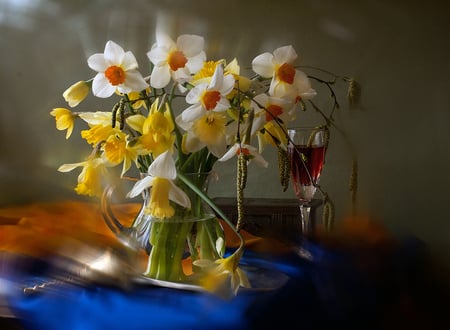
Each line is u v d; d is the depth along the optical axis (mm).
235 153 865
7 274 952
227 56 2086
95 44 2105
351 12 2059
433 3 2039
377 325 859
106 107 2092
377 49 2064
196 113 866
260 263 1029
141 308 831
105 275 931
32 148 2154
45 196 2158
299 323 828
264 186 2084
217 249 926
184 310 827
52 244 1123
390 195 2109
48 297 868
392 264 1089
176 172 879
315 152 1124
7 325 826
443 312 909
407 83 2066
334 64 2078
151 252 912
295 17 2064
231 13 2068
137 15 2082
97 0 2086
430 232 2096
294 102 933
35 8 2107
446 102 2059
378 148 2096
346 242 1223
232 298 857
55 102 2133
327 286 947
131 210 1561
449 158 2072
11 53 2127
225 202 1675
